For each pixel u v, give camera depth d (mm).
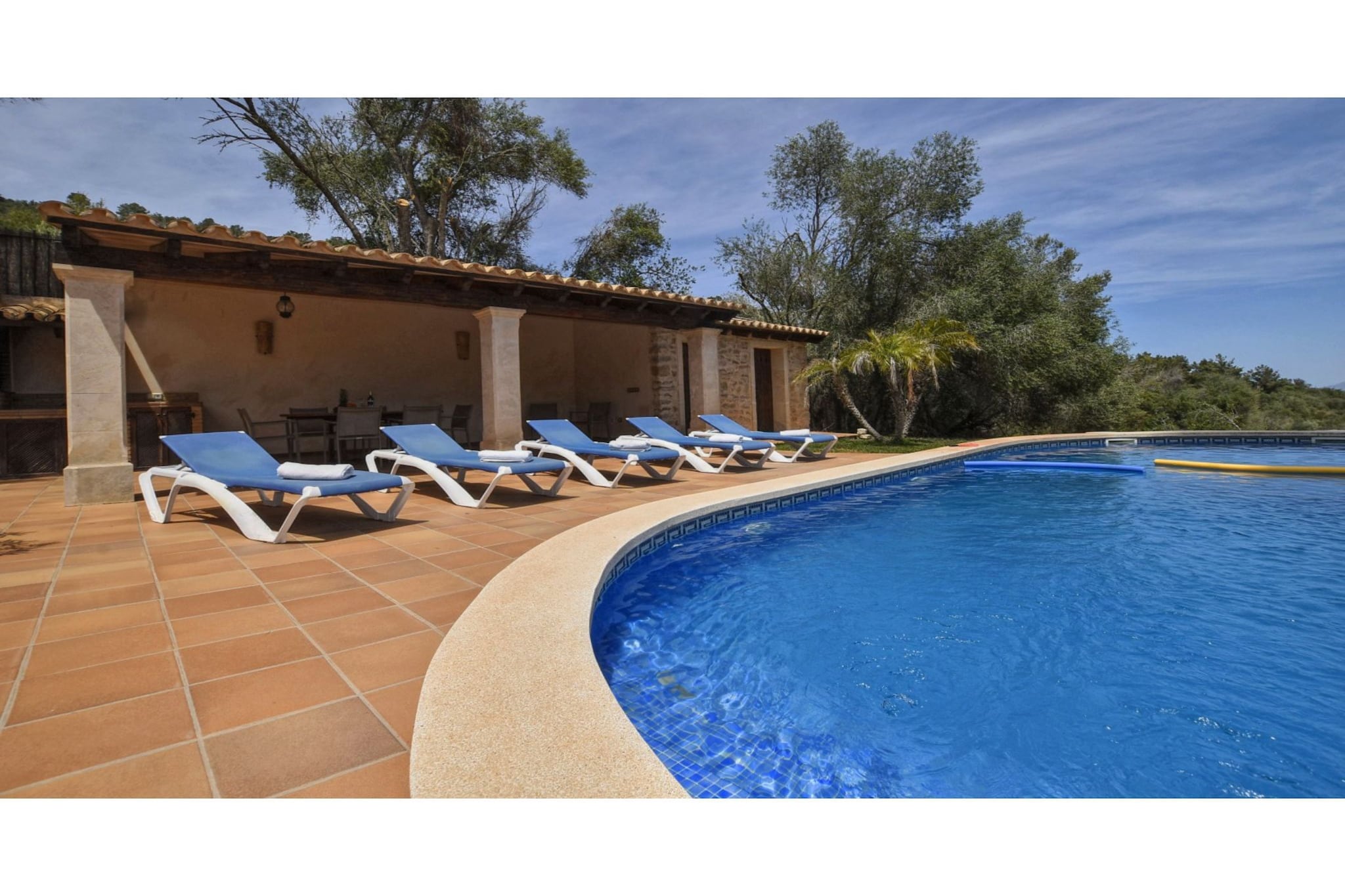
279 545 4250
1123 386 19453
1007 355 15859
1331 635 3191
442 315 12180
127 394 9055
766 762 2141
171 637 2631
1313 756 2156
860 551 5035
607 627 3439
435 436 6629
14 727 1876
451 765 1528
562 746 1623
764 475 8117
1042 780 2033
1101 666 2871
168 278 6113
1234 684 2689
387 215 18438
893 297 17578
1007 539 5434
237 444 5246
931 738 2301
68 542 4336
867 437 14758
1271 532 5629
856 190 17188
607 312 9875
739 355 13516
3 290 10773
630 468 8930
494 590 3035
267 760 1709
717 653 3088
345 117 16953
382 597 3160
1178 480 8992
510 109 18328
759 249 19938
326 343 10859
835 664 2941
